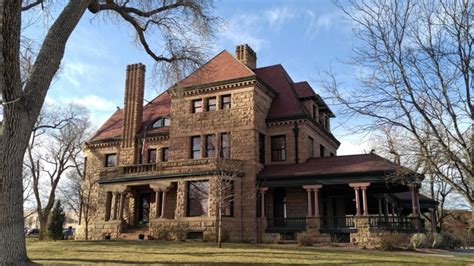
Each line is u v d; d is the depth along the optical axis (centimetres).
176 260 1599
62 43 1261
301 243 2414
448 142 1034
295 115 3148
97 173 3547
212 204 2720
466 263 1566
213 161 2853
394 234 2256
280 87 3553
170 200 3078
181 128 3303
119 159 3666
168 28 1942
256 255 1756
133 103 3747
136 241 2481
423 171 1296
